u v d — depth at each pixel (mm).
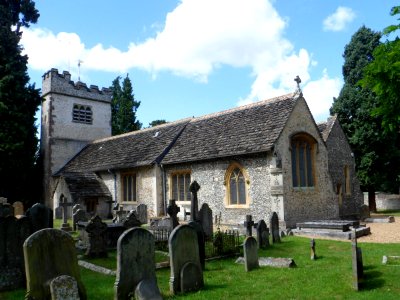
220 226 18953
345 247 12805
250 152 18328
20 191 29562
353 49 30312
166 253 11820
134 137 30000
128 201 25734
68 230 18828
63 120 33094
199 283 8164
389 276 8734
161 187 23531
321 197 19812
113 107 50344
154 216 23219
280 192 17469
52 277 6715
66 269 6902
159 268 10000
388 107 7680
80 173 27266
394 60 7086
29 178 30812
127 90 50500
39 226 10352
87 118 34875
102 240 12070
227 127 22188
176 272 7863
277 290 7875
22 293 8203
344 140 24844
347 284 8211
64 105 33281
